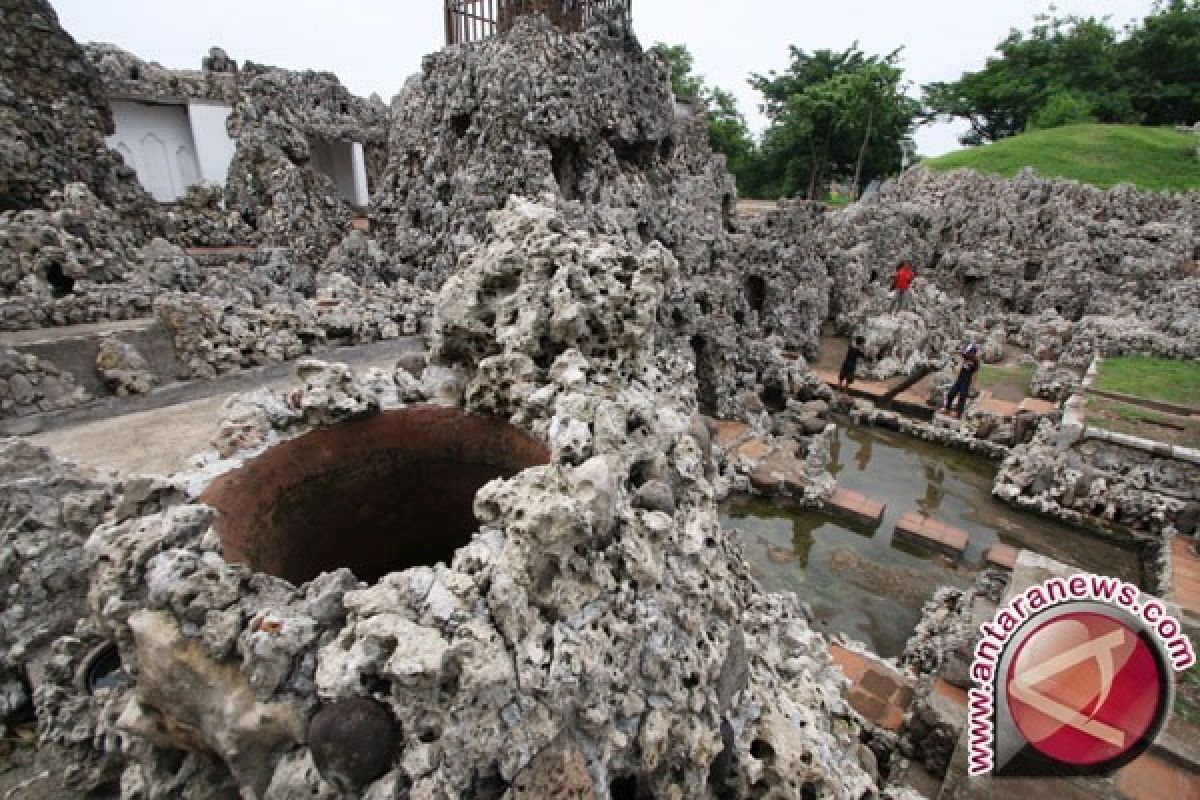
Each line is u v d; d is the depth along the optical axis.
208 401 10.02
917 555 13.02
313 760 2.97
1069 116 45.31
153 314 11.11
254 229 21.17
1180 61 45.41
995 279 29.83
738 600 5.64
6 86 14.62
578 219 14.63
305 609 3.25
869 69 43.19
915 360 22.56
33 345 8.85
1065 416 15.88
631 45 16.34
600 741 3.44
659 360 7.29
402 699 2.94
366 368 12.30
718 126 51.72
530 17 14.80
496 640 3.16
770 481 14.75
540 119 14.65
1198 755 5.96
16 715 5.85
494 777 3.09
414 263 17.36
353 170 28.44
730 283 18.88
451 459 5.31
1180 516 13.37
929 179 39.97
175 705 3.16
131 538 3.48
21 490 5.81
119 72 21.08
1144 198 31.64
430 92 17.03
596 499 3.40
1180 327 21.66
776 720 5.00
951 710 7.36
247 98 21.80
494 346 5.59
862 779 5.32
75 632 5.58
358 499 5.12
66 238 10.92
